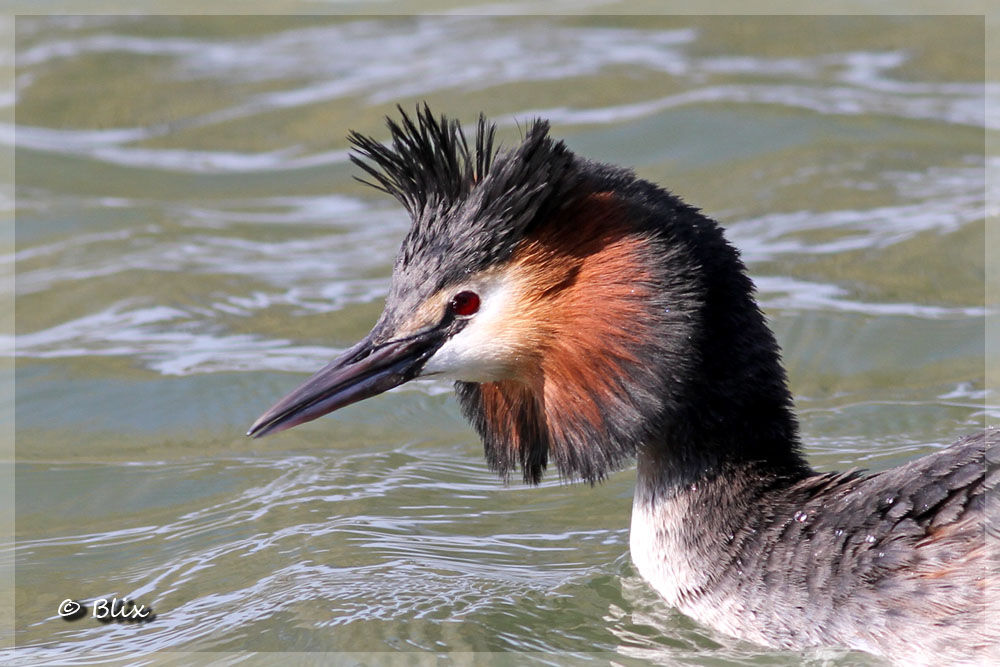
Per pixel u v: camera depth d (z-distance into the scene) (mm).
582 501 13578
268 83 24906
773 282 17766
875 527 10023
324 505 13508
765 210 19766
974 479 9922
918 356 15969
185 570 12375
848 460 13633
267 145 22875
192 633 11164
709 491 10742
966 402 14883
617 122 22078
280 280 18875
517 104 22828
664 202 10641
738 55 24953
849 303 17141
